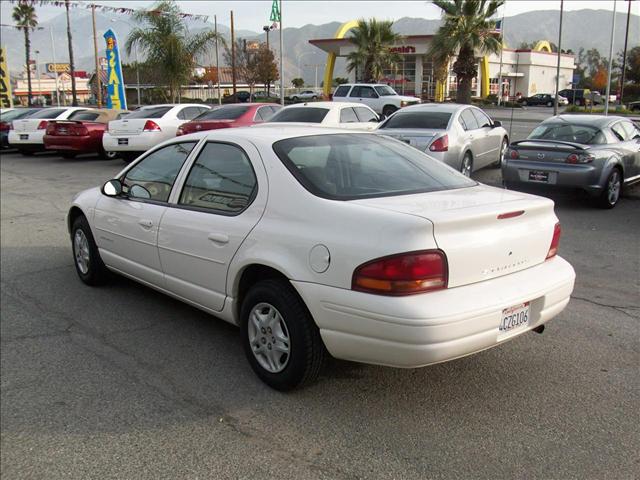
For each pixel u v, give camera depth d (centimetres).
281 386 374
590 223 848
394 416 347
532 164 940
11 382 400
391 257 309
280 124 491
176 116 1647
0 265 684
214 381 396
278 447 319
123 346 455
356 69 4375
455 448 314
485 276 336
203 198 432
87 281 596
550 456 306
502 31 4178
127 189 518
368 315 315
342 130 457
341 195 361
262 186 385
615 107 4619
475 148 1178
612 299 541
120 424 346
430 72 5272
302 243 346
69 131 1778
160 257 464
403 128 1128
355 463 303
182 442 326
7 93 3425
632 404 357
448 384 384
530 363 413
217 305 417
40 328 493
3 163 1809
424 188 391
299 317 353
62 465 310
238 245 385
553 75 7238
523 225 357
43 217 975
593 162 901
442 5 3388
